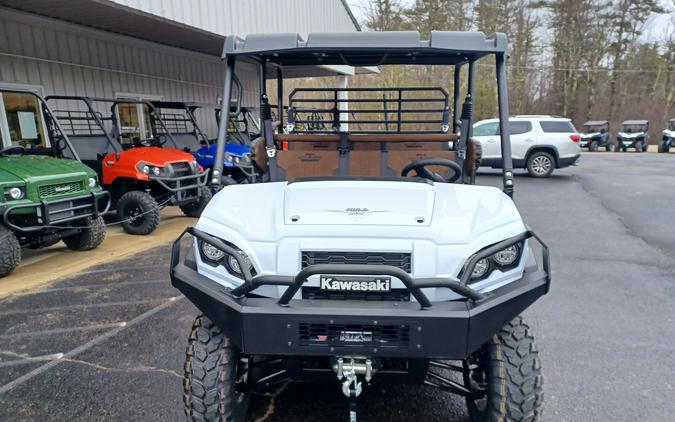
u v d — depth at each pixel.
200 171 7.57
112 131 7.60
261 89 3.19
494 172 14.43
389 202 2.16
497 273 2.00
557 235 6.72
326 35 2.53
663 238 6.52
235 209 2.21
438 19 27.70
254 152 3.20
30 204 4.92
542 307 4.06
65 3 6.92
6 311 3.98
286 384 2.84
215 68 13.24
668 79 36.56
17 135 7.89
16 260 4.86
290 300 1.89
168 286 4.61
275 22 10.89
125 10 6.96
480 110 27.38
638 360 3.15
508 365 2.06
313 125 4.14
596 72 35.53
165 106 8.74
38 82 8.18
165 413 2.55
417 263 1.93
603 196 10.11
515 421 2.05
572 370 3.02
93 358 3.15
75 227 5.45
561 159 12.90
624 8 34.88
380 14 26.19
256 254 2.00
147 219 6.71
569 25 34.94
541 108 36.75
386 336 1.85
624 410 2.60
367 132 3.48
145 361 3.12
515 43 34.09
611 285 4.62
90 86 9.22
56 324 3.71
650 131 34.38
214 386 2.09
